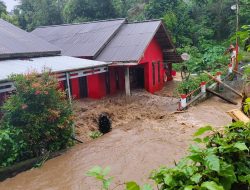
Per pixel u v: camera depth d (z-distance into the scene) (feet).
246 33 9.68
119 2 114.52
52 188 26.96
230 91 58.08
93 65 46.11
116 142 36.40
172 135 37.37
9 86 33.45
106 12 106.63
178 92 58.65
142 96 57.72
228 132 11.69
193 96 54.90
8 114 32.65
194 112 47.85
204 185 7.87
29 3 125.59
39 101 33.04
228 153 10.69
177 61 72.64
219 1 113.80
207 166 9.14
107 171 8.71
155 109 49.70
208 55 84.58
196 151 9.95
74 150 35.04
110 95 59.36
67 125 35.04
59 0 119.34
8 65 40.22
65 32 69.82
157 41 66.95
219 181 9.36
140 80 67.36
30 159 31.94
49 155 33.47
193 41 111.04
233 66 63.41
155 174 10.02
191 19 114.32
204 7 118.21
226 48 89.81
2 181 29.07
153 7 112.47
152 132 38.99
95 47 58.54
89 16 106.63
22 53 44.93
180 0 114.11
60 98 35.50
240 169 10.49
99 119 42.24
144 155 31.83
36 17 117.91
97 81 56.85
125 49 57.00
